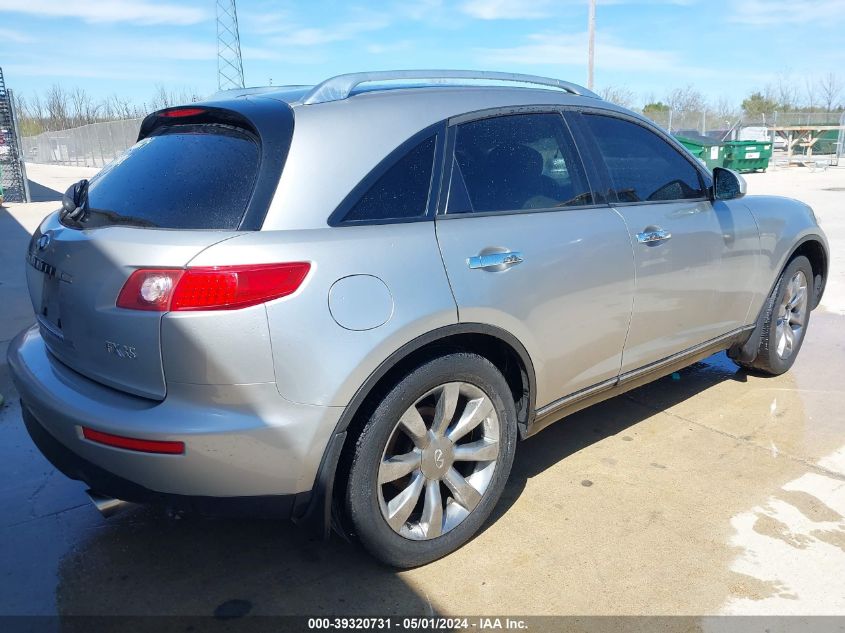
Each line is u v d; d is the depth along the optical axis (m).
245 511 2.32
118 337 2.26
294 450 2.25
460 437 2.73
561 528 2.98
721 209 3.87
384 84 2.87
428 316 2.45
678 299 3.58
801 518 3.04
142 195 2.50
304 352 2.21
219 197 2.34
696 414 4.16
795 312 4.70
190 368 2.16
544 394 3.04
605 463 3.55
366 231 2.42
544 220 2.94
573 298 3.00
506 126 2.98
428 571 2.71
